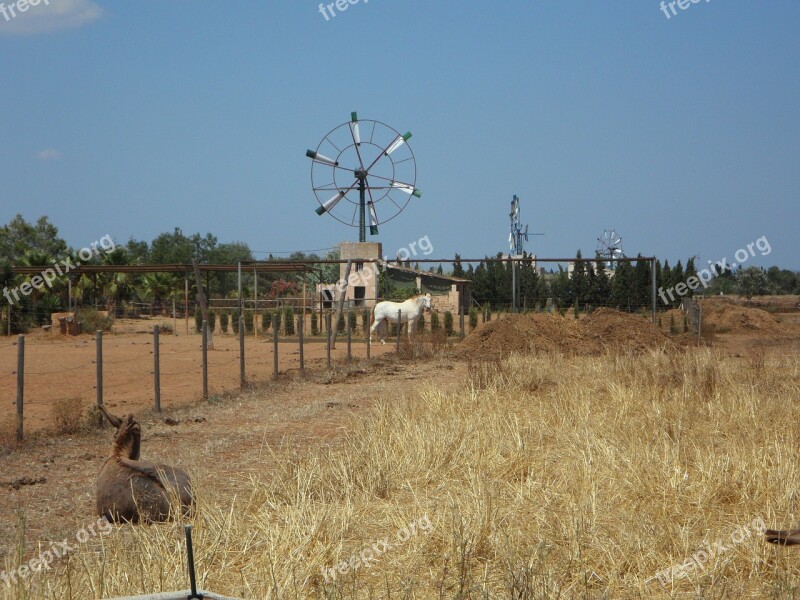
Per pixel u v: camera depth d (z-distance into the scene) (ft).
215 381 73.05
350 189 163.94
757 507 27.22
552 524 24.75
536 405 49.21
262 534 23.85
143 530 23.41
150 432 44.42
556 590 20.11
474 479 29.76
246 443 40.91
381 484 29.96
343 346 118.01
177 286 225.76
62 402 47.16
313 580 21.56
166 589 19.72
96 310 175.11
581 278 185.47
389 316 122.83
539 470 32.07
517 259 125.80
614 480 29.60
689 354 67.77
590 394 51.11
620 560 22.41
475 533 23.50
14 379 74.02
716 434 39.65
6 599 18.52
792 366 67.67
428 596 20.57
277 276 305.32
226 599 15.01
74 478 33.86
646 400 48.03
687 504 27.68
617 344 93.20
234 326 148.87
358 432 37.99
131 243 327.67
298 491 27.27
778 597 20.18
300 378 71.77
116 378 75.61
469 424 38.37
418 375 75.97
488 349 94.94
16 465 36.42
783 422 41.27
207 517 24.34
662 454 32.96
